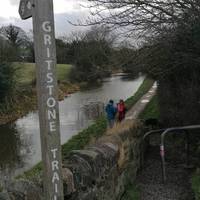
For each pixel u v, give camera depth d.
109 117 18.28
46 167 4.29
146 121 13.33
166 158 10.84
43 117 4.23
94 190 6.02
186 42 10.77
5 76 36.06
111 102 18.45
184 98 12.06
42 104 4.22
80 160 5.76
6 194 4.07
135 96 31.62
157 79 14.70
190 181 8.56
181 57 11.30
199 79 11.58
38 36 4.15
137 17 10.93
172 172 9.64
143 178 9.35
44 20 4.15
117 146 7.79
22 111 36.31
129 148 8.78
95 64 12.98
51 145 4.28
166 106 13.77
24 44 56.66
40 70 4.18
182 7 10.39
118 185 7.70
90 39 13.65
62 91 47.50
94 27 13.03
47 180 4.32
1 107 34.59
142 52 11.70
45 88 4.20
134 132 9.69
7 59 38.41
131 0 10.53
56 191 4.38
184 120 12.02
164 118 13.77
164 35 10.72
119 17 11.00
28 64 52.41
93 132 17.39
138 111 22.17
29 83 43.09
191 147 11.20
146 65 11.98
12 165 19.48
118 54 12.30
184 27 10.33
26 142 24.45
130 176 8.79
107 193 6.85
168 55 11.34
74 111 33.84
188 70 12.09
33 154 21.53
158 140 12.57
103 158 6.62
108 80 59.62
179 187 8.54
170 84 13.29
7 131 28.61
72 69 53.94
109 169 6.99
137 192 8.24
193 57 10.97
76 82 53.44
